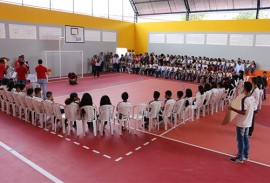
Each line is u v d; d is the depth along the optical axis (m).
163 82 14.85
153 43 20.45
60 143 5.48
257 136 6.25
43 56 15.03
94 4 18.66
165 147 5.40
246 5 16.67
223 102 8.98
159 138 5.92
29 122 6.88
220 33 17.11
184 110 7.09
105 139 5.77
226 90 8.92
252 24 15.82
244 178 4.17
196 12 18.94
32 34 14.32
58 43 15.76
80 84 13.44
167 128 6.67
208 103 8.06
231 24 16.59
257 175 4.28
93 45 18.16
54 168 4.37
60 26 15.75
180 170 4.40
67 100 6.08
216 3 17.64
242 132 4.62
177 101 6.61
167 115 6.45
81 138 5.79
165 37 19.67
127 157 4.87
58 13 15.53
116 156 4.90
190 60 17.08
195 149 5.33
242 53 16.42
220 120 7.50
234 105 4.69
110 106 5.90
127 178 4.09
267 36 15.39
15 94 7.05
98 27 18.33
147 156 4.94
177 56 18.17
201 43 18.00
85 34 17.44
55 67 15.84
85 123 6.47
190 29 18.34
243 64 15.19
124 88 12.54
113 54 19.83
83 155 4.91
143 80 15.44
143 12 21.75
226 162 4.75
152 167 4.49
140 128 6.60
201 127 6.81
